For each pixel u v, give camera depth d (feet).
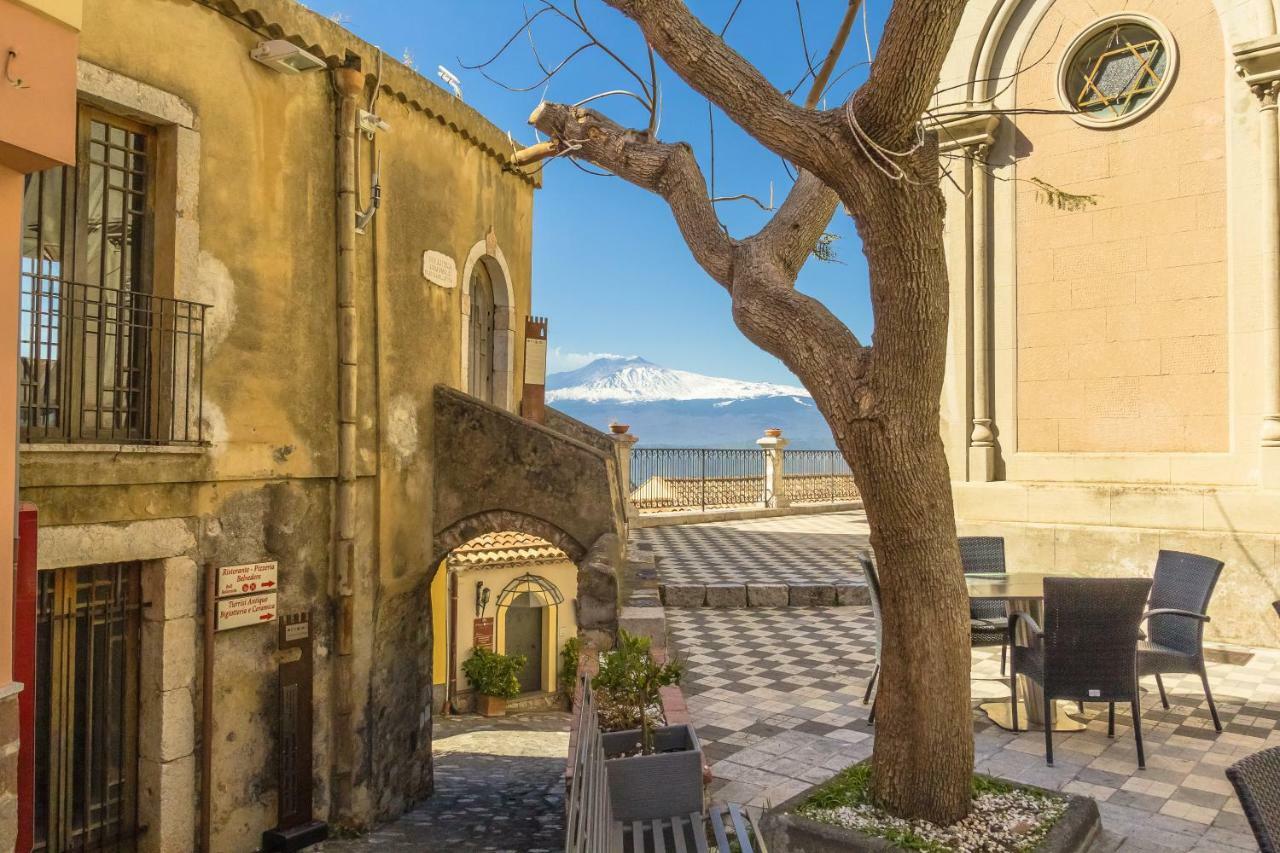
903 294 12.55
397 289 25.94
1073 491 31.09
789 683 24.39
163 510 19.34
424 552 27.04
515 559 51.29
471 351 32.19
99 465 17.67
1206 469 28.73
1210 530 28.30
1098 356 31.04
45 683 17.85
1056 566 31.24
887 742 13.65
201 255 19.94
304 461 22.63
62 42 11.00
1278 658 25.76
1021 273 32.78
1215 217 28.68
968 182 33.50
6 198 10.61
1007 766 17.15
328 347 23.38
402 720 26.37
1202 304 28.91
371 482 24.67
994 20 32.76
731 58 13.37
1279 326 27.30
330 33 22.99
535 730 43.01
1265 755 7.74
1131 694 17.07
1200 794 15.75
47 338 17.20
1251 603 27.45
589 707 12.98
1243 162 28.07
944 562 13.17
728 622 33.40
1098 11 30.91
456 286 29.43
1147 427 30.04
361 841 22.68
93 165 18.43
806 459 78.13
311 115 22.88
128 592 19.58
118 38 18.01
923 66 11.67
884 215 12.45
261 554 21.66
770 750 18.89
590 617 24.67
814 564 43.50
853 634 30.94
